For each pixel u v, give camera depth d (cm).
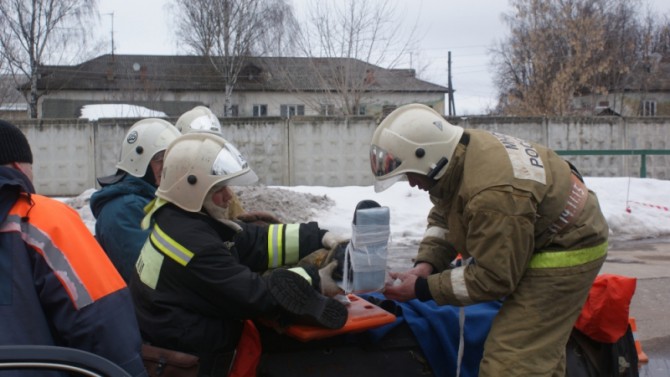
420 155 279
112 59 4262
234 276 262
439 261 320
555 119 1983
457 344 306
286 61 3181
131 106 2705
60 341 205
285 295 264
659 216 1288
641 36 3912
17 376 190
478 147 279
